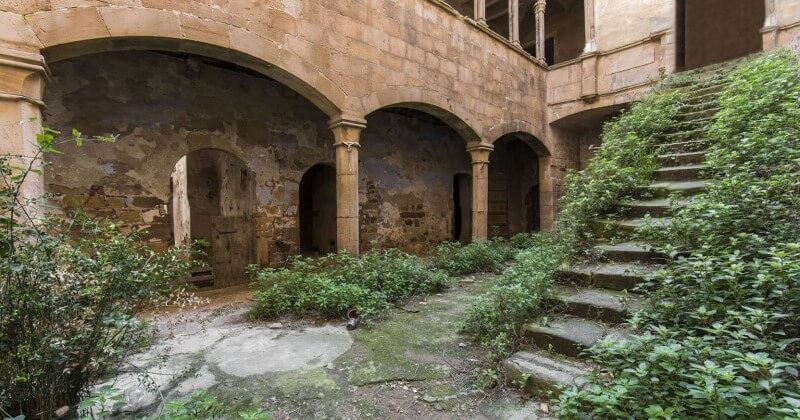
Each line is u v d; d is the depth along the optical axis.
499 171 12.23
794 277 1.88
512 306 2.80
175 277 2.59
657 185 4.00
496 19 13.61
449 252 6.68
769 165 2.95
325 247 9.39
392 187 8.84
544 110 9.91
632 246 3.27
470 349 2.91
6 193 1.83
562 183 10.53
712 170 3.63
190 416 1.88
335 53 5.20
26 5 3.08
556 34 13.24
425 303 4.33
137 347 2.42
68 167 4.75
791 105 3.31
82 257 2.03
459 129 7.64
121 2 3.52
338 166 5.47
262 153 6.51
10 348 1.84
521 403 2.09
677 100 5.82
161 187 5.46
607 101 9.16
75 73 4.82
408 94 6.20
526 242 8.01
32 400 1.94
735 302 2.00
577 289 3.05
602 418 1.69
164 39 3.78
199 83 5.82
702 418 1.45
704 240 2.58
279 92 6.74
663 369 1.66
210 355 2.99
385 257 5.33
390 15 5.93
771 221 2.44
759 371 1.57
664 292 2.32
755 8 8.64
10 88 3.00
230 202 6.77
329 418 2.08
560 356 2.39
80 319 2.05
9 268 1.74
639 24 8.71
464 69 7.35
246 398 2.30
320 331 3.51
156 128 5.43
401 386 2.41
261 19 4.43
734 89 4.68
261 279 4.40
